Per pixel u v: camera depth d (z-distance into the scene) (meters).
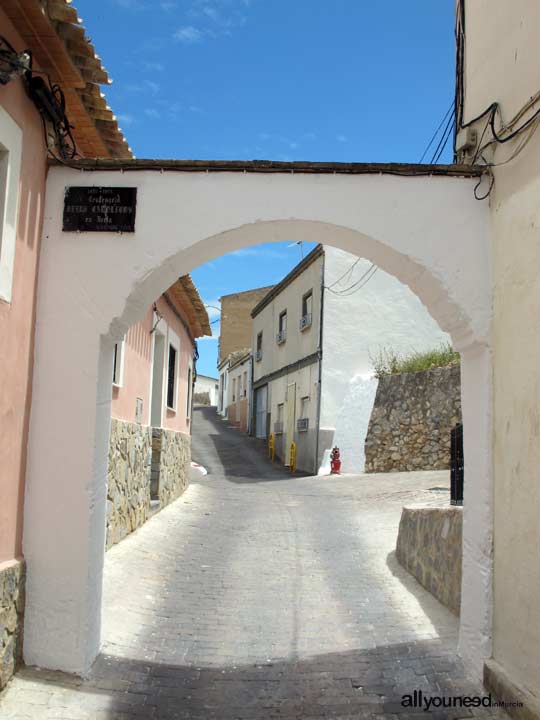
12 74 3.85
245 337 41.88
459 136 5.47
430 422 15.97
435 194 4.90
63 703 4.03
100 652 4.81
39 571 4.49
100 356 4.71
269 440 24.78
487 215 4.90
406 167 4.86
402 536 7.48
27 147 4.43
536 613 3.93
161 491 10.28
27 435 4.57
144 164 4.81
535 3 4.30
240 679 4.57
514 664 4.19
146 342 9.60
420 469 15.94
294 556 7.93
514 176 4.49
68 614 4.47
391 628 5.46
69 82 4.94
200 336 14.70
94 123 5.70
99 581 4.78
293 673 4.66
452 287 4.82
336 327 19.23
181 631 5.40
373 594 6.38
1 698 3.99
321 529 9.63
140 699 4.22
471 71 5.40
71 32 4.42
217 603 6.11
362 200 4.88
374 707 4.18
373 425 17.16
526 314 4.24
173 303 11.27
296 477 18.02
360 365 19.17
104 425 4.85
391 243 4.85
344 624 5.59
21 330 4.41
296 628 5.51
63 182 4.82
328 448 18.48
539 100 4.16
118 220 4.78
